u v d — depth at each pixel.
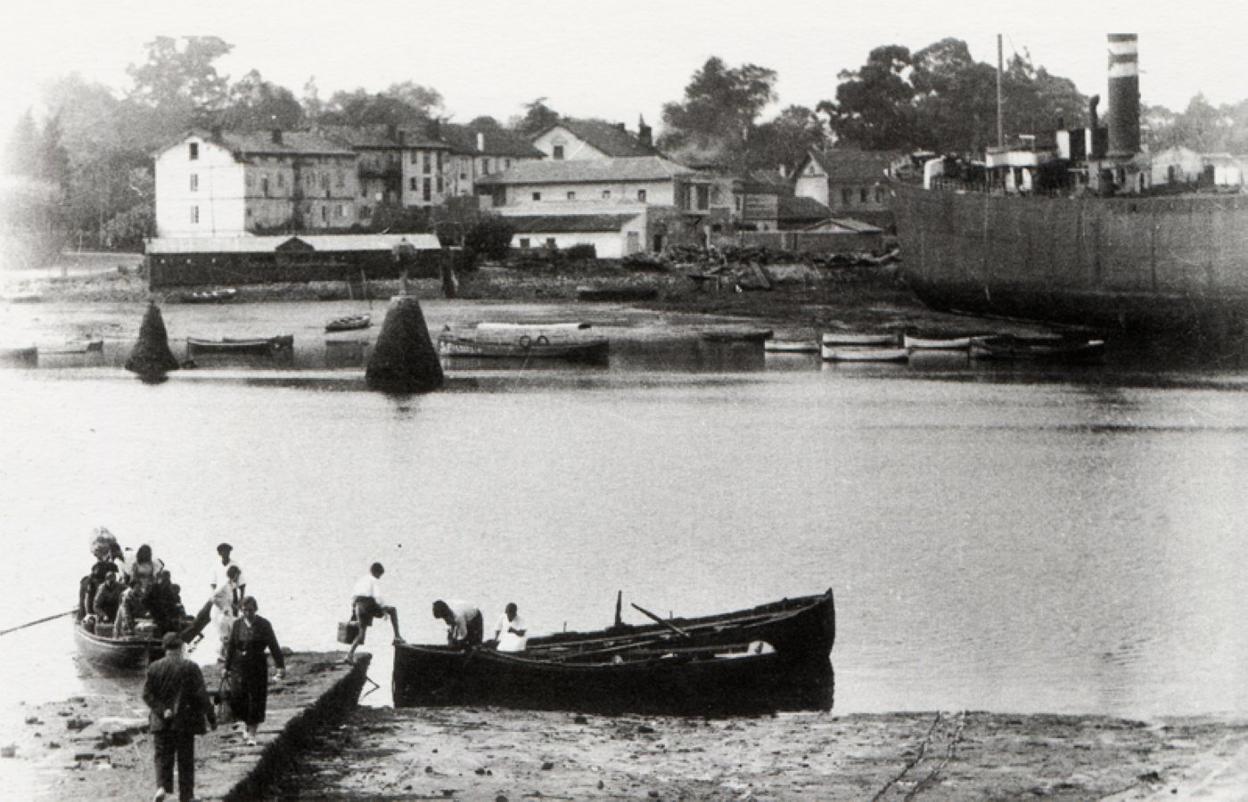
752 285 168.62
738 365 121.75
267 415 91.94
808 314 152.75
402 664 34.47
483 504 62.94
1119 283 130.62
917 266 157.00
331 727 30.14
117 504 62.72
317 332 141.75
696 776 27.45
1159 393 100.69
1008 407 94.31
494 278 169.88
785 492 65.69
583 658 35.78
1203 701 35.06
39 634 39.97
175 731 21.86
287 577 49.28
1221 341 125.06
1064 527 57.62
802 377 112.94
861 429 85.12
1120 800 25.53
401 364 107.12
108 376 114.00
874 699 35.75
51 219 199.25
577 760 28.47
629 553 53.25
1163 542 54.78
